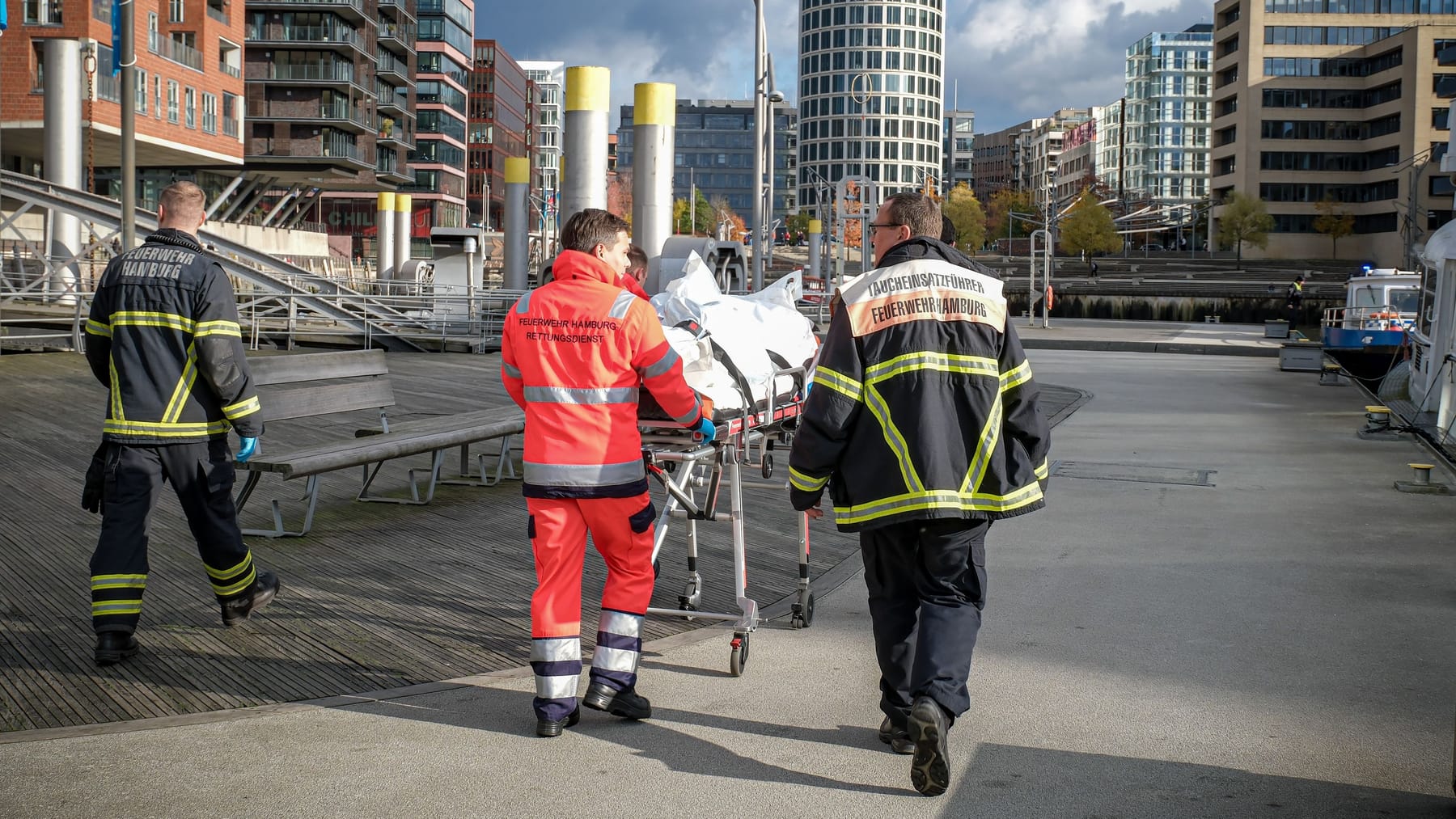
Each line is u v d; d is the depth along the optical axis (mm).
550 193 94188
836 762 4215
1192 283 86500
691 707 4801
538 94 159375
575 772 4086
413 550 7574
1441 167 21234
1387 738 4480
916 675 3943
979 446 4035
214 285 5215
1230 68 125312
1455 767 3783
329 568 7027
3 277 29766
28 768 4035
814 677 5207
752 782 4020
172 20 53781
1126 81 185375
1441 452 12844
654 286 21312
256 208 80188
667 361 4539
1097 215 110062
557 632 4438
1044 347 36188
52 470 10023
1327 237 120500
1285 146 120312
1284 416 16781
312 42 72062
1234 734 4516
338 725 4508
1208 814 3779
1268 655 5582
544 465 4445
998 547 8125
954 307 4074
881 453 4043
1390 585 6988
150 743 4289
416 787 3938
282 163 72250
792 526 8750
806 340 6449
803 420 4117
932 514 3949
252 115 72750
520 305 4570
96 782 3930
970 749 4352
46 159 35094
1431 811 3807
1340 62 118750
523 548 7691
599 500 4453
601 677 4551
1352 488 10625
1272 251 120812
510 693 4926
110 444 5227
